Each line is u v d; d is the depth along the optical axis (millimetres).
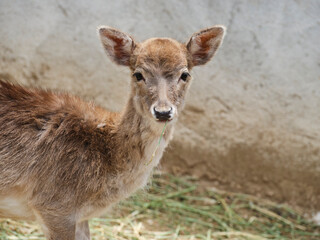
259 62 8539
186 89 5684
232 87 8680
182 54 5605
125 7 8719
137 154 5527
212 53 6043
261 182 8797
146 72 5418
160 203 8172
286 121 8523
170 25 8688
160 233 7238
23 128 5500
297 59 8383
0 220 6941
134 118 5504
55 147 5441
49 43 8789
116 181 5543
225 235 7523
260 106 8609
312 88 8352
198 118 8906
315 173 8469
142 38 8750
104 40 5867
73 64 8844
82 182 5395
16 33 8750
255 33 8516
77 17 8742
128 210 7930
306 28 8328
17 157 5418
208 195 8719
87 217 5625
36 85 8852
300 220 8250
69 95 6078
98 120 5668
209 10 8609
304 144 8484
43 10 8727
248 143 8758
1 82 5730
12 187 5434
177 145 9062
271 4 8453
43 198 5375
